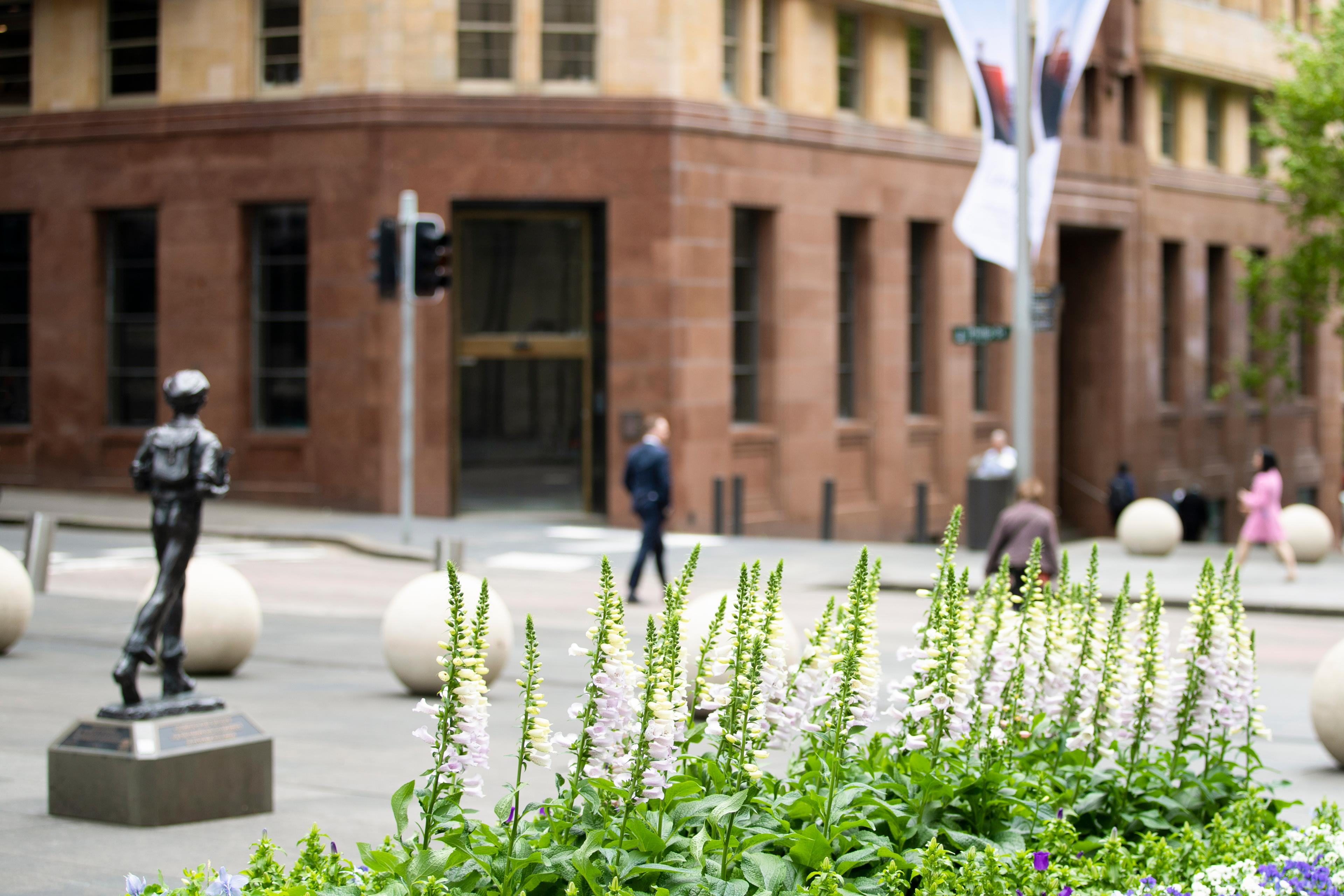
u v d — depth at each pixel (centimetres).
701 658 571
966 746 638
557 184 2736
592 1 2772
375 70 2742
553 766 978
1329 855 635
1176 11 4006
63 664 1363
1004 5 2328
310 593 1908
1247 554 2894
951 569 633
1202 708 707
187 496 841
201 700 830
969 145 3372
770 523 2962
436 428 2753
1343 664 1056
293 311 2875
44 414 3022
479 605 529
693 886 514
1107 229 3872
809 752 619
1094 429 3953
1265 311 3853
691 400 2781
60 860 721
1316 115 3459
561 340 2816
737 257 2970
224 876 523
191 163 2873
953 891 543
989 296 3519
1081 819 683
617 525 2753
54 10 2978
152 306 2984
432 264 2252
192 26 2872
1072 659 695
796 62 3008
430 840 523
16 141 3008
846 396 3216
